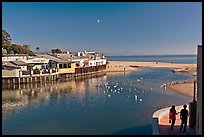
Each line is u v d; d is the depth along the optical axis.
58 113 36.94
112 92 56.50
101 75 99.75
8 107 41.56
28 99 49.19
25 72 71.25
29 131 28.42
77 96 51.91
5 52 88.62
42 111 38.50
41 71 74.88
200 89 19.12
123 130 27.88
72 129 28.88
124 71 116.94
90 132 27.55
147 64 161.38
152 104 42.47
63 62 84.88
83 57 103.06
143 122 30.95
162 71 116.62
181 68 128.12
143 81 77.81
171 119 22.83
